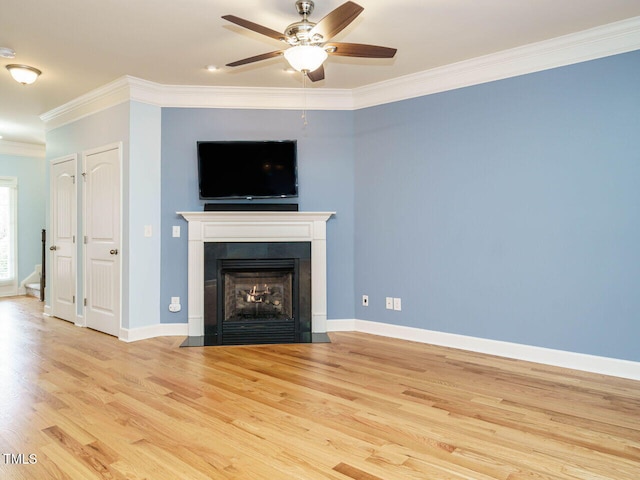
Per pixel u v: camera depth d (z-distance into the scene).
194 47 3.31
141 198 4.12
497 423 2.33
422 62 3.66
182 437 2.17
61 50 3.36
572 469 1.89
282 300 4.38
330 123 4.39
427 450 2.05
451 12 2.79
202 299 4.17
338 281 4.42
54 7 2.69
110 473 1.85
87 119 4.58
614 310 3.07
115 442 2.12
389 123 4.16
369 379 3.01
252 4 2.67
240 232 4.12
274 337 4.10
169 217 4.26
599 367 3.12
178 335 4.25
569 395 2.72
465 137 3.72
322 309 4.23
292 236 4.16
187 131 4.27
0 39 3.16
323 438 2.16
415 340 4.02
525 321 3.44
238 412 2.46
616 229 3.06
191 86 4.20
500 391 2.78
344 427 2.28
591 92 3.14
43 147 7.27
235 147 4.19
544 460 1.96
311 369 3.23
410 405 2.56
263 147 4.21
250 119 4.32
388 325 4.20
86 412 2.46
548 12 2.80
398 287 4.13
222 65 3.67
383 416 2.41
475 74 3.63
